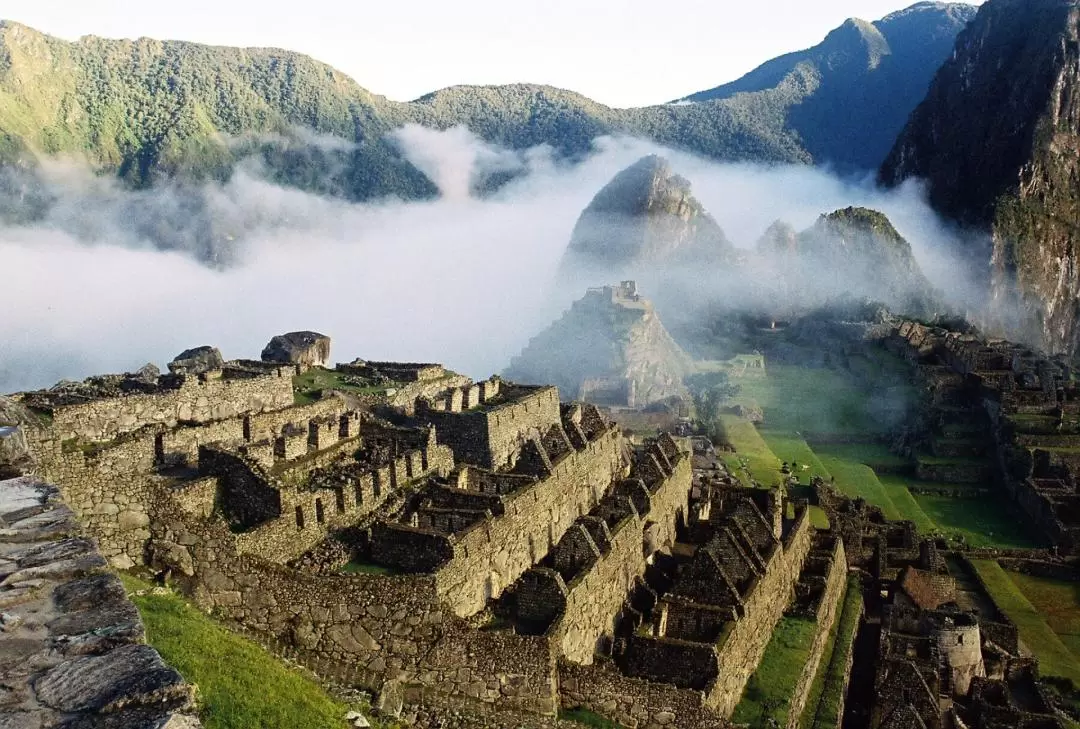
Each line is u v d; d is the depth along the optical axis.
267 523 43.50
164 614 33.78
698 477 102.50
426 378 80.50
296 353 78.88
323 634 40.25
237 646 34.12
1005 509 154.62
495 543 52.12
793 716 57.59
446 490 54.38
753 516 76.69
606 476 79.69
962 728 69.25
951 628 77.81
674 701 45.97
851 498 124.25
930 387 193.00
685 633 59.19
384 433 59.84
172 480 45.25
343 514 48.81
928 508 153.50
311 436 55.41
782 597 74.25
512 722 42.97
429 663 42.47
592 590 54.62
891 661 69.56
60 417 44.72
